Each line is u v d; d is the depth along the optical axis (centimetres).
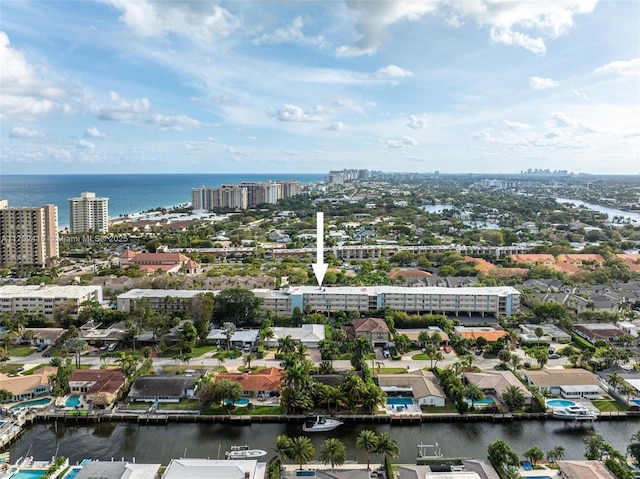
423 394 17988
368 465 14450
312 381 17762
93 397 18075
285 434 16450
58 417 17200
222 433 16488
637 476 13712
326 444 14075
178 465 13512
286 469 14100
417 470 13575
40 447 15750
